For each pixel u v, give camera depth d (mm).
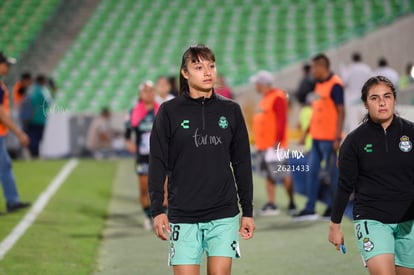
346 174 7621
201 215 7152
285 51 42562
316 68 15766
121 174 25188
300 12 45750
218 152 7180
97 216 16875
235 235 7188
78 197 19328
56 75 42156
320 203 18391
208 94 7289
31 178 22562
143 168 15023
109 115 31922
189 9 47562
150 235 14555
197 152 7145
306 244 13125
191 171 7160
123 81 41469
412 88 20891
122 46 44594
